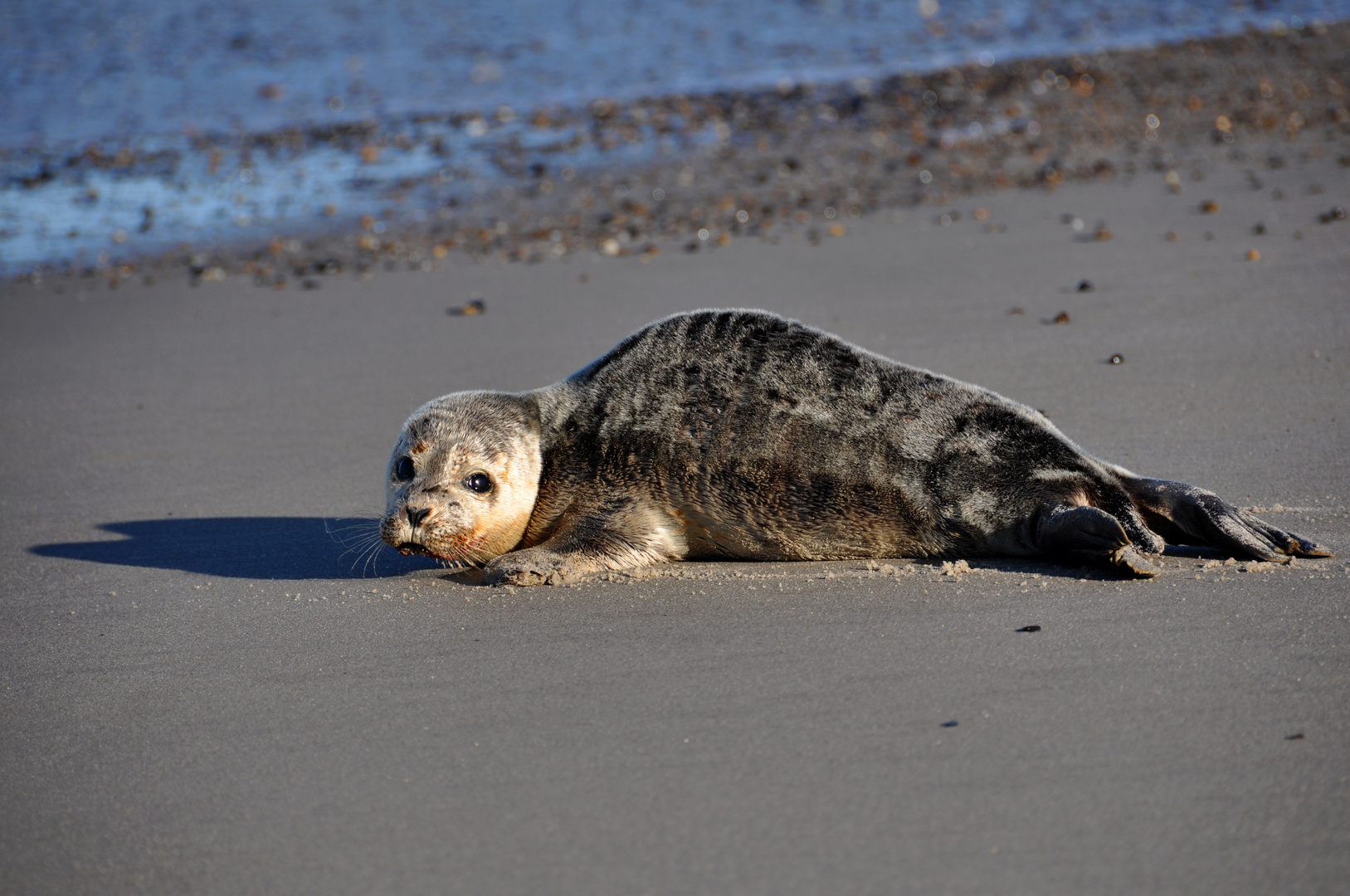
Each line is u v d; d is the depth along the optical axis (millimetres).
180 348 29219
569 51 70438
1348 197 33750
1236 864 8875
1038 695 11586
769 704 11859
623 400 16875
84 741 12117
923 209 37812
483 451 16328
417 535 15805
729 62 64688
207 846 10102
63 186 49125
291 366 27359
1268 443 18891
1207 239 31219
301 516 19109
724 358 16656
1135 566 14273
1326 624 12711
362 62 70938
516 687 12664
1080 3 72375
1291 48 53688
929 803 9906
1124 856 9047
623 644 13625
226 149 54156
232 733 12047
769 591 15086
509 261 35844
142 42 78500
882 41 66938
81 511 19781
